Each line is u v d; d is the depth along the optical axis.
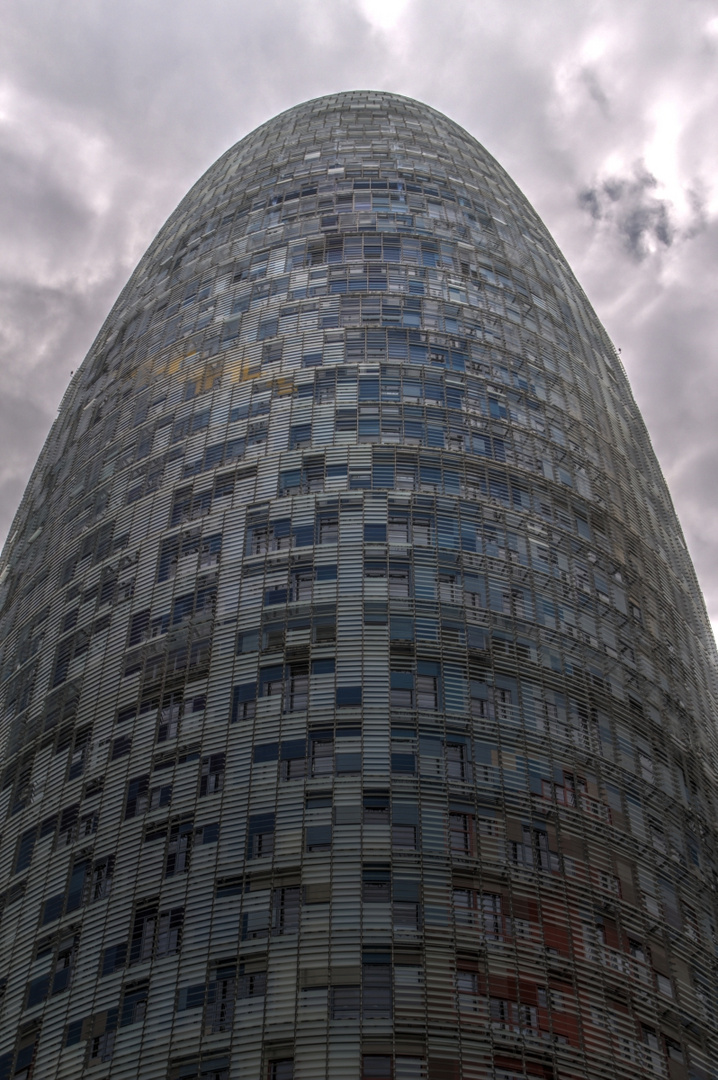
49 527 100.81
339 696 71.00
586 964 62.19
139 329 113.31
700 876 74.31
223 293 108.75
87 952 64.00
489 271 110.94
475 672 73.69
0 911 71.19
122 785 71.75
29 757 79.81
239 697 72.50
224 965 59.69
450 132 139.00
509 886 63.56
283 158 129.25
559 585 83.06
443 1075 55.03
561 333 110.44
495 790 67.75
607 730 76.19
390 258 108.44
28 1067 61.16
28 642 90.38
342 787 66.31
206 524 84.94
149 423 98.50
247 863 63.69
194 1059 56.31
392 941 59.66
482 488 86.81
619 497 97.50
